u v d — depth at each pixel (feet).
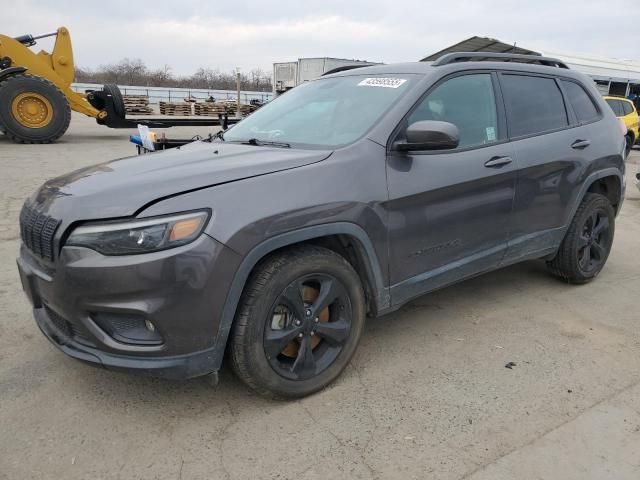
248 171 8.36
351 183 8.95
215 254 7.56
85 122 79.41
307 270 8.58
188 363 7.77
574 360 10.49
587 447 7.89
